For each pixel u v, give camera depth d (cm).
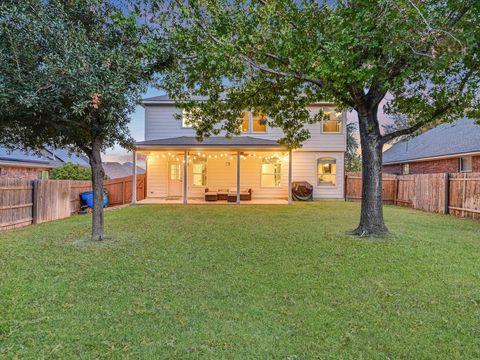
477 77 625
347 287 388
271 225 830
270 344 261
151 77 602
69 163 1505
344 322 299
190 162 1625
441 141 1756
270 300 349
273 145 1340
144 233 723
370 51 546
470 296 361
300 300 350
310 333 279
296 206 1298
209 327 289
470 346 258
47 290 372
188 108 877
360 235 692
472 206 993
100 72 503
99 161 662
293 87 860
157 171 1623
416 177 1317
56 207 1014
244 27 622
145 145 1334
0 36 470
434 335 275
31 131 619
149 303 339
